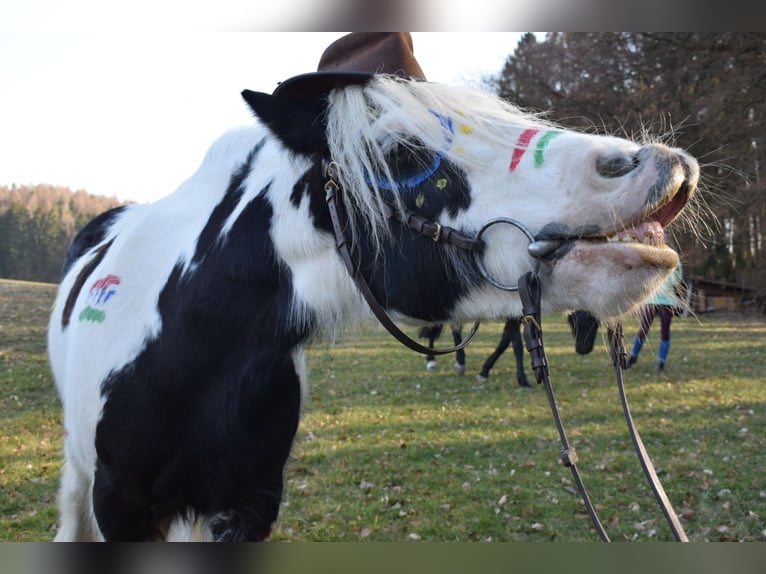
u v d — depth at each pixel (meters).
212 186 2.19
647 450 5.21
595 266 1.42
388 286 1.65
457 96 1.65
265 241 1.84
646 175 1.38
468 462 5.02
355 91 1.68
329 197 1.68
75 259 3.25
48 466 4.95
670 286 1.62
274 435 1.90
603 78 16.94
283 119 1.69
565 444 1.55
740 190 14.61
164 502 2.00
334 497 4.36
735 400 6.93
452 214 1.56
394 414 6.45
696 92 15.44
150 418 1.94
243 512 1.91
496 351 8.04
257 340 1.85
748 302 18.98
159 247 2.21
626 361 1.71
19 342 10.05
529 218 1.48
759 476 4.61
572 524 3.91
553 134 1.54
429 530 3.83
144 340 2.02
